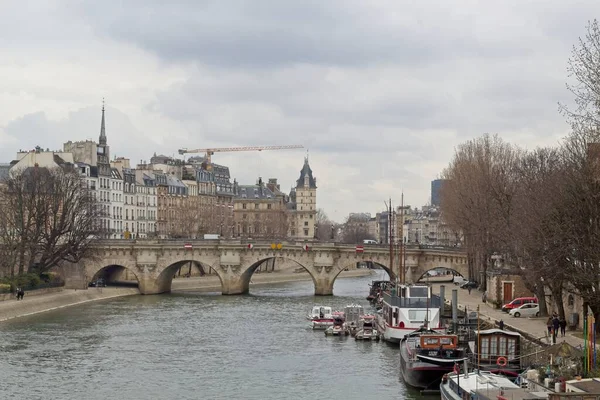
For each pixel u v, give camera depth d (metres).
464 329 107.19
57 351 111.56
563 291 110.69
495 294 135.25
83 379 94.06
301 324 142.12
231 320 147.12
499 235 129.25
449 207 182.12
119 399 84.81
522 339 90.81
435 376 84.62
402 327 117.25
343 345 119.00
